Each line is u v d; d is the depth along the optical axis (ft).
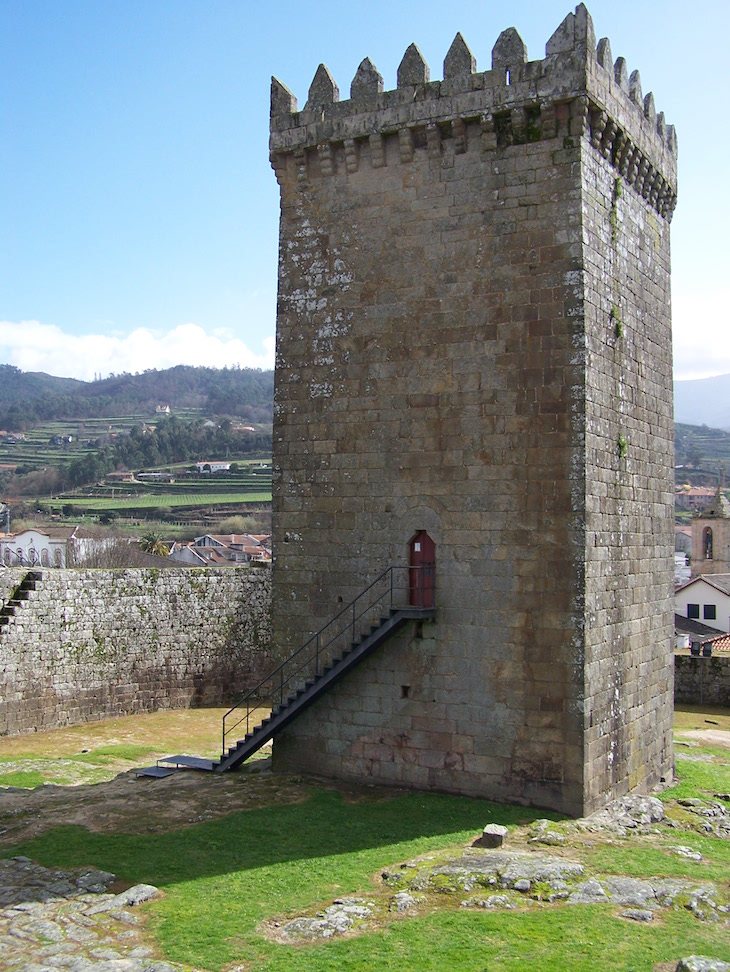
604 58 76.28
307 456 84.99
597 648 74.18
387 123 80.69
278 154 86.69
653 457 87.97
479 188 77.36
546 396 73.92
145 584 139.44
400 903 54.19
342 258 83.92
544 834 65.72
